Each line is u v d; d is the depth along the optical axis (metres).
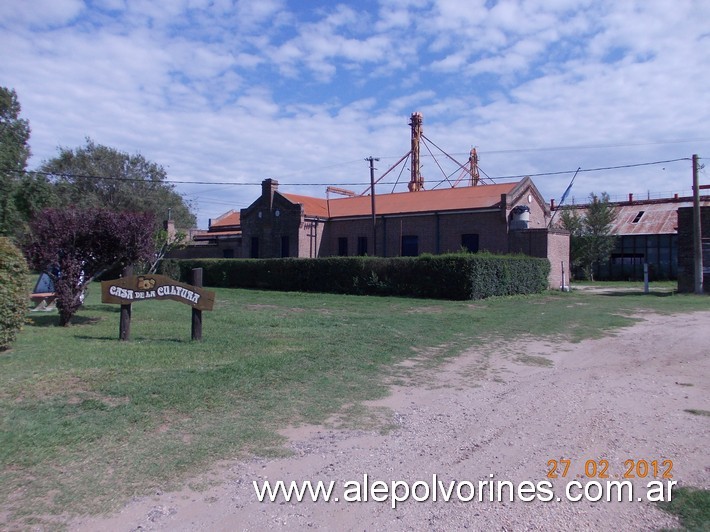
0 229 34.66
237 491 4.89
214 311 17.52
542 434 6.59
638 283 44.56
